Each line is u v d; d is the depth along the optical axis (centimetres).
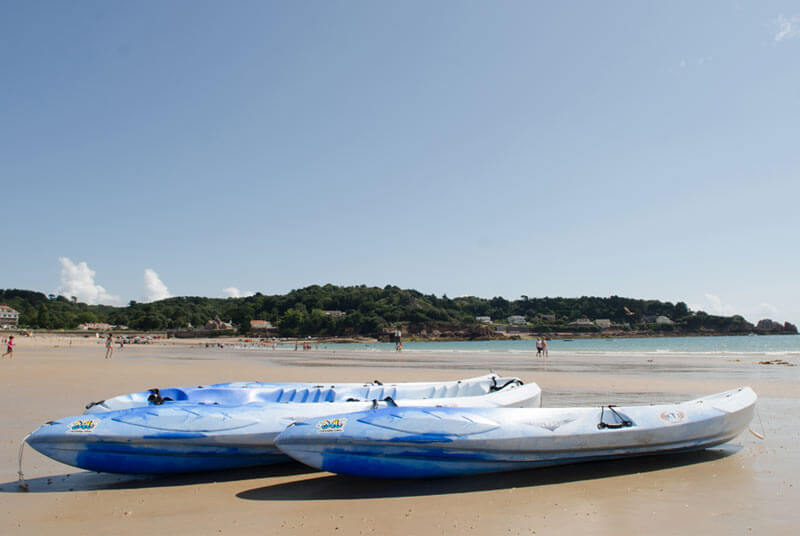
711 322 16412
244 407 660
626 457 634
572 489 549
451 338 15225
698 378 1858
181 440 594
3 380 1688
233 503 514
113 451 582
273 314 17762
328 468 566
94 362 2917
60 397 1273
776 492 532
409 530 437
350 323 15662
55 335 11719
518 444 578
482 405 766
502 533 429
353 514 478
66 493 549
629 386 1583
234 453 620
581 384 1648
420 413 593
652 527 440
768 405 1131
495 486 561
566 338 15825
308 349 7125
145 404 783
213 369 2445
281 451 588
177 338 13338
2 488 569
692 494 530
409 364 3061
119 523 457
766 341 10769
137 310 18662
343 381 1839
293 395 886
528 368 2538
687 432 653
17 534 431
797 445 743
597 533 428
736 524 445
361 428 565
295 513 482
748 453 700
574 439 596
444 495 532
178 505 507
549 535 423
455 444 562
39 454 714
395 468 563
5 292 19688
